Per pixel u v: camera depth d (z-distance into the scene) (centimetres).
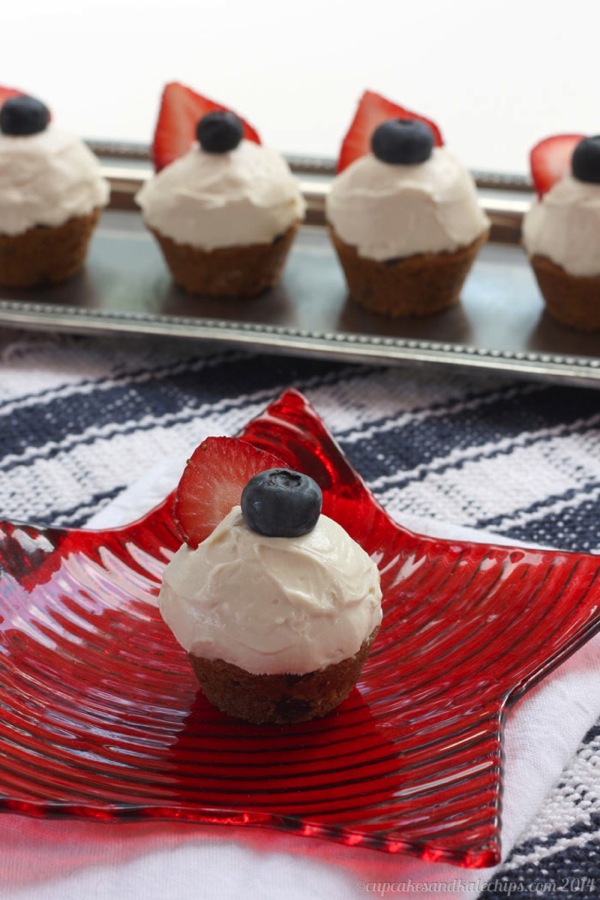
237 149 57
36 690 42
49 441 52
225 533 42
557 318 57
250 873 39
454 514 50
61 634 43
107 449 52
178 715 42
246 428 48
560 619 43
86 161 59
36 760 40
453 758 40
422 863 39
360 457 52
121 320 56
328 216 57
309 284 59
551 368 54
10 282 59
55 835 40
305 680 41
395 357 55
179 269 58
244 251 57
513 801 41
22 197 57
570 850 41
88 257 61
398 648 43
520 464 52
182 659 43
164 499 46
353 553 42
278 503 41
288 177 58
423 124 56
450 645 43
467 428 53
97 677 43
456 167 57
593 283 55
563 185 55
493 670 42
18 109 57
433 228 55
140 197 58
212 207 56
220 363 56
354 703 42
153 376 56
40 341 57
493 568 45
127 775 40
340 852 40
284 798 40
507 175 63
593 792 42
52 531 45
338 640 41
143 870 39
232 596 41
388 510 50
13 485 51
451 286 57
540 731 42
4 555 44
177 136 59
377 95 58
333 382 55
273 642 41
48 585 44
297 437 47
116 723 42
